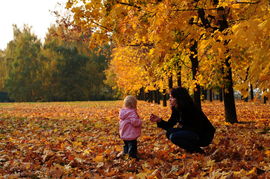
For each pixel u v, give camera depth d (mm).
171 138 5508
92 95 77062
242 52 6598
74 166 5285
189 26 6207
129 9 7168
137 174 4535
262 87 4027
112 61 32062
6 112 21062
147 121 12203
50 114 18406
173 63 11047
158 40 6070
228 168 4465
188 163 4887
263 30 3961
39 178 4543
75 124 12281
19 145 7348
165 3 6035
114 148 6766
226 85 10422
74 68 75812
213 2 7625
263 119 11719
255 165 4566
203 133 5406
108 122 12617
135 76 28906
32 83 72500
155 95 33250
